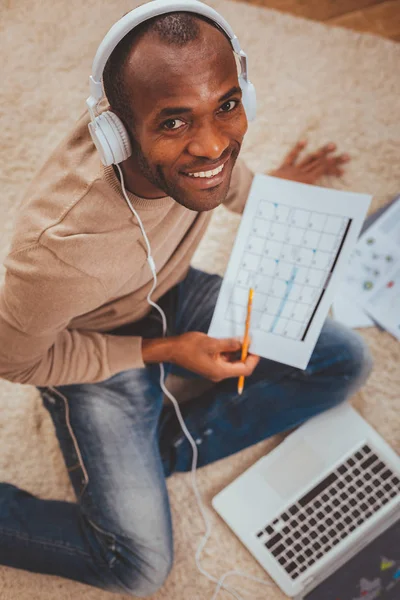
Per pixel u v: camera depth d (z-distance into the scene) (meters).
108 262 0.89
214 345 1.14
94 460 1.22
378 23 1.57
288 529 1.31
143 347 1.14
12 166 1.53
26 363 1.00
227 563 1.35
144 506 1.23
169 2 0.65
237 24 1.57
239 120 0.72
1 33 1.59
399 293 1.41
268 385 1.35
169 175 0.74
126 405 1.24
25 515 1.27
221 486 1.39
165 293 1.25
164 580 1.27
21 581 1.36
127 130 0.74
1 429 1.43
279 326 1.15
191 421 1.37
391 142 1.50
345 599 1.19
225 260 1.49
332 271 1.13
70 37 1.58
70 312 0.92
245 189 1.16
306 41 1.55
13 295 0.89
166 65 0.65
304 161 1.47
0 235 1.50
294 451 1.34
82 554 1.24
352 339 1.30
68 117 1.55
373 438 1.32
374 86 1.53
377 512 1.28
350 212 1.12
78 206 0.84
